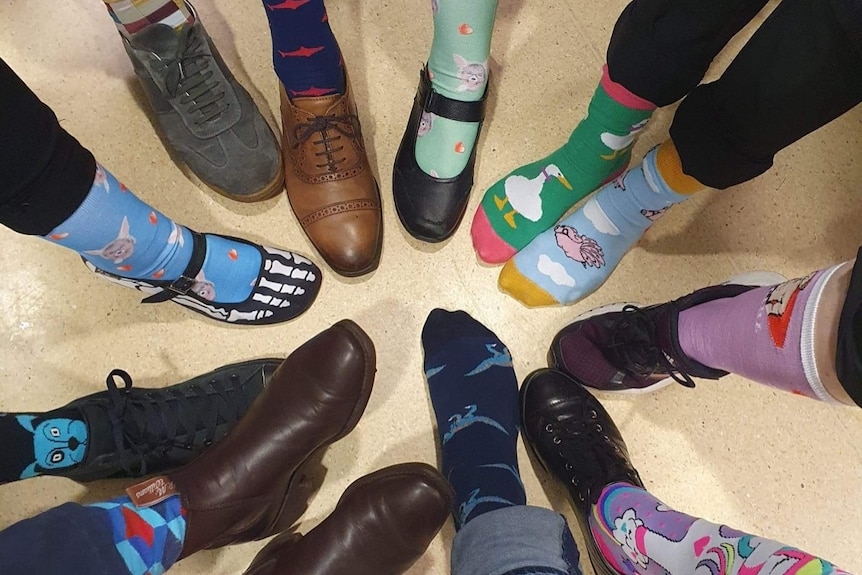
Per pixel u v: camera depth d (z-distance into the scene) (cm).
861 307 49
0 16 104
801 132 65
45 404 96
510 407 99
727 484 100
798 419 102
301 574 78
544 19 111
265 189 99
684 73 75
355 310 101
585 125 93
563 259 98
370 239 96
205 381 94
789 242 107
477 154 106
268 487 82
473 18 77
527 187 100
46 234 64
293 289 97
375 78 107
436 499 79
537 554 68
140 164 102
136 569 63
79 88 103
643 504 81
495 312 103
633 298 104
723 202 107
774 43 58
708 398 102
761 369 64
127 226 71
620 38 76
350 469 97
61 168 59
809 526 99
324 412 84
